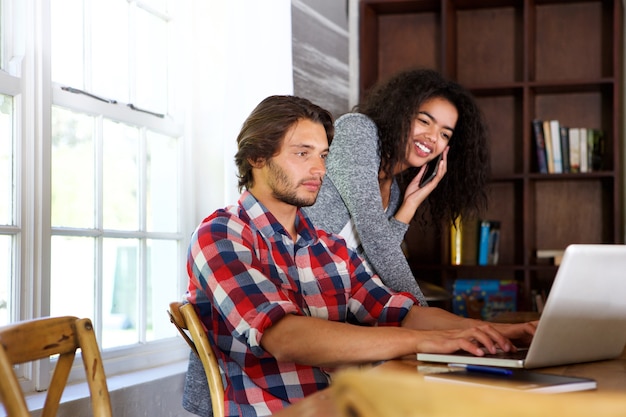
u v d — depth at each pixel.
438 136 2.35
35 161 2.11
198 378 1.70
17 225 2.05
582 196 4.10
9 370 0.90
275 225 1.55
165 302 2.69
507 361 1.23
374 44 4.27
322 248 1.65
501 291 3.89
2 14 2.06
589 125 4.10
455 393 0.39
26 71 2.09
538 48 4.19
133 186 2.54
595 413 0.38
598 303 1.25
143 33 2.64
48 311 2.12
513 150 4.18
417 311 1.66
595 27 4.12
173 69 2.79
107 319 2.38
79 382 2.18
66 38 2.27
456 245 3.97
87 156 2.32
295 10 3.21
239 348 1.48
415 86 2.35
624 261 1.24
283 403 1.47
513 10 4.21
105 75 2.45
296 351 1.34
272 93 2.79
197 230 1.50
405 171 2.50
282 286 1.54
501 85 3.94
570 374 1.21
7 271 2.02
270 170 1.55
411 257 4.17
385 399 0.41
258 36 2.75
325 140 1.57
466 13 4.27
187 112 2.83
